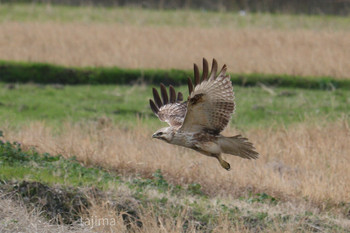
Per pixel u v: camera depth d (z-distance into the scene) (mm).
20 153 41000
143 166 42250
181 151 46125
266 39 85688
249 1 114438
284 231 33562
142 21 98250
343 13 111312
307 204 38531
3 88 65188
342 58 76125
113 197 35250
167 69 71062
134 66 72000
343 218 37781
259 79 69688
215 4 113250
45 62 72125
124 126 53375
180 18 102562
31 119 55750
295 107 61875
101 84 69188
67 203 34062
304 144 46969
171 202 35750
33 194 34219
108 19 99125
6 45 77625
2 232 30078
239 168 43062
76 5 109875
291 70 72312
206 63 24047
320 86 69000
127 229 32875
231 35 87250
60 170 38969
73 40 81375
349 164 43844
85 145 44438
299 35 88688
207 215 34844
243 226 32781
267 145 47438
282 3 113688
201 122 25594
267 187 40281
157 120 57812
